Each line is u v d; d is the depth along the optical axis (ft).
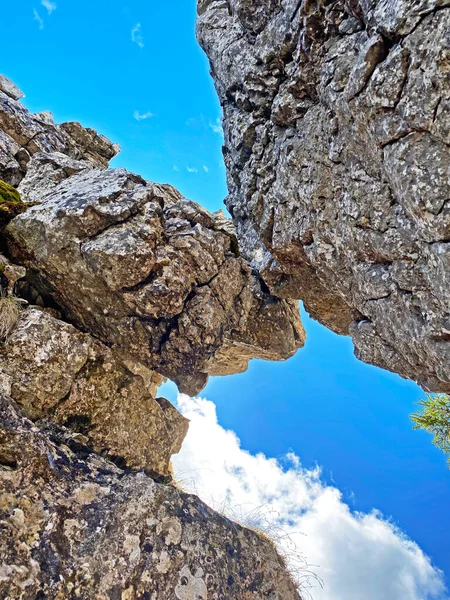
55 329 15.92
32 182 21.80
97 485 14.25
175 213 19.70
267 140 20.12
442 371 13.21
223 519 16.07
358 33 14.39
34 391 14.87
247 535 16.24
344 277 16.66
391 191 13.50
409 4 10.70
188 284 17.26
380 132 12.00
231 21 23.32
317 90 16.26
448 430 24.30
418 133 11.01
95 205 15.61
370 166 13.98
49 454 13.83
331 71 14.85
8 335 15.17
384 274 14.34
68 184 19.67
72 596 11.68
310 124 16.90
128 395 17.51
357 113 12.84
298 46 16.85
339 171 15.29
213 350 18.74
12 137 30.71
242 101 21.25
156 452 18.11
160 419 18.57
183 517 14.90
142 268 15.56
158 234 16.97
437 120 10.46
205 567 14.30
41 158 22.80
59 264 16.12
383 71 11.46
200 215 19.70
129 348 18.01
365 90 12.17
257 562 15.64
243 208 24.36
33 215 16.30
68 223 15.52
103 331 17.88
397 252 13.42
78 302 17.30
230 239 20.35
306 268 20.31
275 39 18.29
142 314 16.76
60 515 12.79
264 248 23.70
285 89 18.16
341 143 14.88
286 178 18.20
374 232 14.12
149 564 13.32
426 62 10.41
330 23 15.43
